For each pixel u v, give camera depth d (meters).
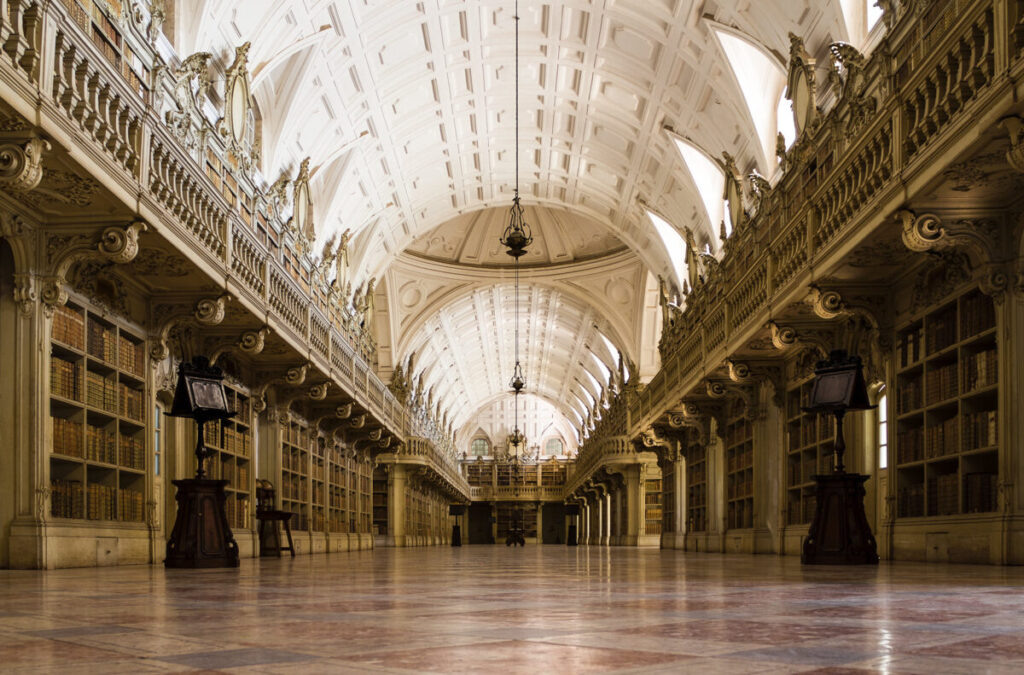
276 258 17.23
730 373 18.52
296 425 22.95
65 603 5.26
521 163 31.42
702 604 5.14
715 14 19.80
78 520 10.80
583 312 43.88
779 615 4.39
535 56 24.83
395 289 39.88
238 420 17.94
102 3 9.56
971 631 3.63
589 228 38.50
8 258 10.19
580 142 28.92
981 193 9.34
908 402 12.57
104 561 11.34
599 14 22.25
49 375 10.20
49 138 8.12
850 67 12.36
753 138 21.16
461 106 26.72
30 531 9.84
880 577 7.96
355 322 28.19
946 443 11.38
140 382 13.04
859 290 12.92
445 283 40.59
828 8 16.12
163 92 11.39
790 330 14.94
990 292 10.02
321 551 24.52
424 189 31.08
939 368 11.85
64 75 8.53
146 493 12.92
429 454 43.66
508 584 7.61
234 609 4.85
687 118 23.97
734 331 17.78
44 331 10.13
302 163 21.61
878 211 10.25
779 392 18.52
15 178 7.89
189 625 3.96
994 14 7.60
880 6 13.10
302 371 18.78
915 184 9.29
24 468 9.91
